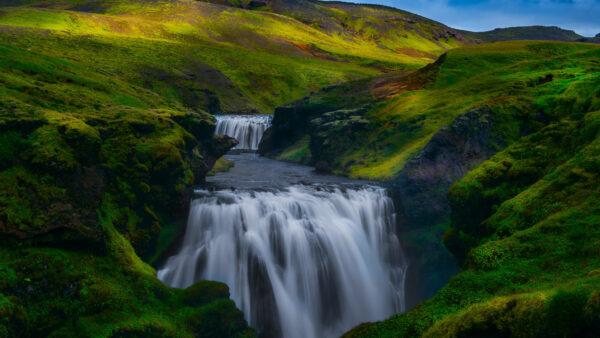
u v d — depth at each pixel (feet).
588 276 24.57
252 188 74.28
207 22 583.58
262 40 550.77
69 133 42.93
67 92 63.26
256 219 61.41
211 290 42.73
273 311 57.26
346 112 123.54
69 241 39.04
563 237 33.12
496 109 88.99
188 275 56.44
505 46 171.63
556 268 30.50
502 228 41.27
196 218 60.90
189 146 66.23
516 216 41.22
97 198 42.88
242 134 185.98
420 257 71.10
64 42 306.96
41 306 33.71
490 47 170.09
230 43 505.25
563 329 20.75
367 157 100.68
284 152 134.31
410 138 99.96
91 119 51.83
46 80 67.62
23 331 30.83
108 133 52.11
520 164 52.24
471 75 138.10
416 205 76.18
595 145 41.37
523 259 33.65
